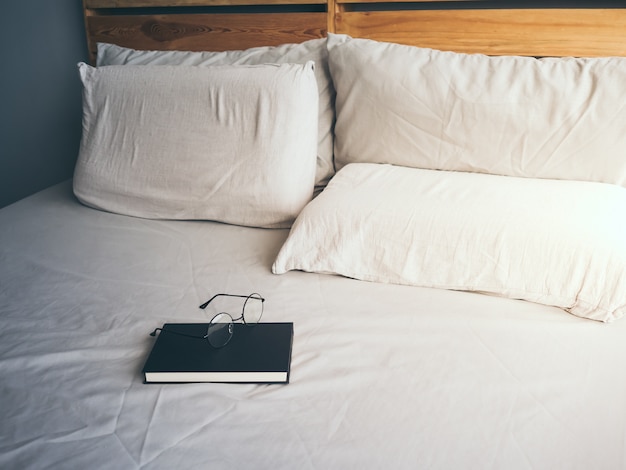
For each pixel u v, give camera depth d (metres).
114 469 0.73
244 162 1.38
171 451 0.75
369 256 1.15
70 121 2.42
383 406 0.82
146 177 1.46
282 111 1.37
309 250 1.17
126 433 0.79
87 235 1.40
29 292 1.16
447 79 1.36
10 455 0.76
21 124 2.45
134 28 1.99
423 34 1.63
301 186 1.39
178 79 1.46
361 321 1.01
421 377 0.87
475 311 1.04
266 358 0.90
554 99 1.27
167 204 1.45
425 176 1.30
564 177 1.28
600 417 0.79
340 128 1.51
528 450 0.73
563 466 0.71
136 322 1.04
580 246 1.02
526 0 1.58
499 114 1.30
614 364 0.89
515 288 1.06
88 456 0.75
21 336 1.01
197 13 2.01
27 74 2.37
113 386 0.88
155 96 1.47
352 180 1.30
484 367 0.89
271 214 1.37
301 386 0.86
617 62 1.27
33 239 1.39
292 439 0.77
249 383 0.88
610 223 1.06
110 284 1.17
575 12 1.46
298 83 1.38
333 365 0.90
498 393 0.83
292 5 1.90
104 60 1.82
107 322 1.04
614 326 0.99
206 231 1.41
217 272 1.21
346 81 1.47
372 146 1.44
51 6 2.23
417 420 0.79
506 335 0.97
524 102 1.29
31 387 0.89
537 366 0.89
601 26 1.45
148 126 1.47
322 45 1.59
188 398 0.85
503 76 1.33
